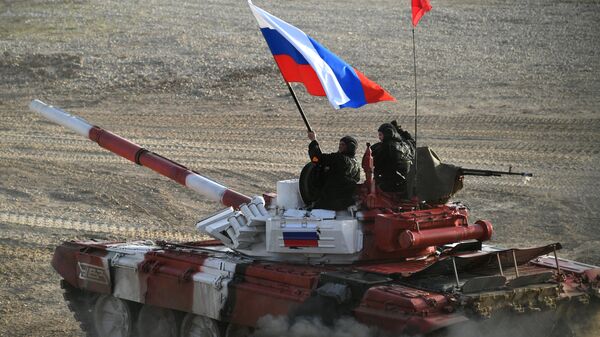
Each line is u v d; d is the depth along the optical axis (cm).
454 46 13575
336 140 9994
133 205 8081
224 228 4628
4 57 13788
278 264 4384
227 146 10025
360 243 4266
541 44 13462
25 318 5516
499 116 10594
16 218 7700
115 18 16188
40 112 5641
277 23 4634
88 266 5062
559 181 8331
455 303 3769
